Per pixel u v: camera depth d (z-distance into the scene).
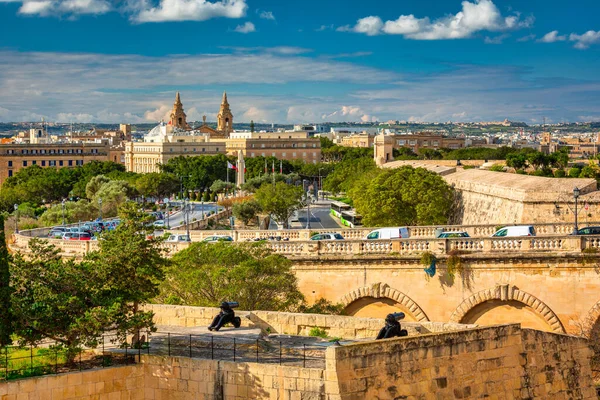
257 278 64.06
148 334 42.34
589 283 69.75
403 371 36.09
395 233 86.19
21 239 95.94
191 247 67.12
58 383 37.53
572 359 42.03
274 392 36.19
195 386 38.06
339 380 34.59
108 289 43.09
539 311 70.38
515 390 39.44
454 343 37.69
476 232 86.56
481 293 71.62
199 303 60.34
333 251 74.81
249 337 41.94
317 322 44.53
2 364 39.62
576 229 83.06
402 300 73.06
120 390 38.75
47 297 40.53
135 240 44.12
